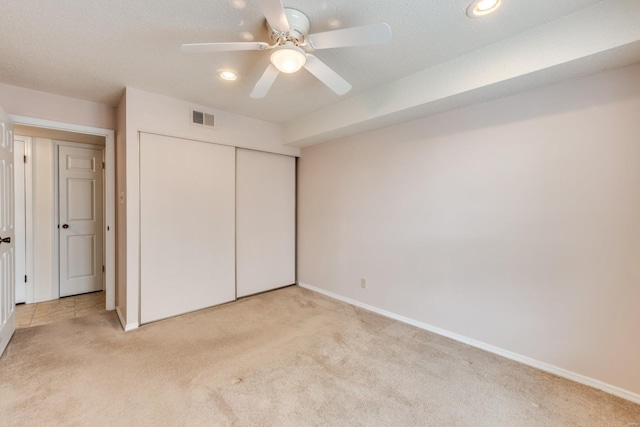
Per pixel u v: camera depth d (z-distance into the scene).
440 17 1.61
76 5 1.49
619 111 1.70
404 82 2.37
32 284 3.38
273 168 3.74
